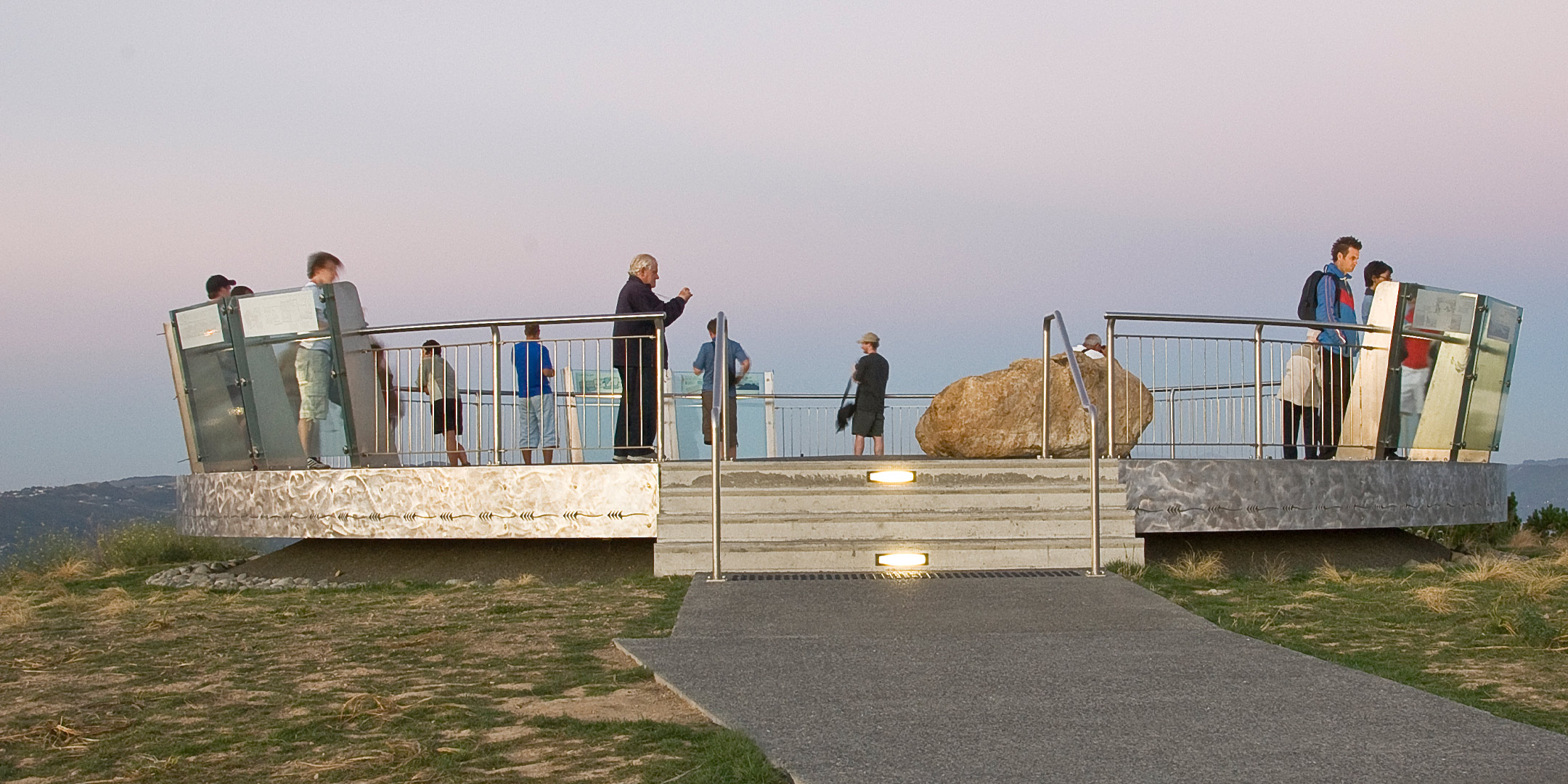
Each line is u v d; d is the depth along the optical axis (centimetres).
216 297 1134
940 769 379
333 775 392
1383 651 577
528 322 960
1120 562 874
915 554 855
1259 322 1021
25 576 1180
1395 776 366
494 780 380
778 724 438
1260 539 1023
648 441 1081
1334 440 1061
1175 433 1034
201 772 401
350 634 676
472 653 604
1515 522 1394
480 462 1004
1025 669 531
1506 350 1134
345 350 1022
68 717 484
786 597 737
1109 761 385
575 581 899
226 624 727
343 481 973
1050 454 1130
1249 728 424
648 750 412
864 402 1655
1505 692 486
